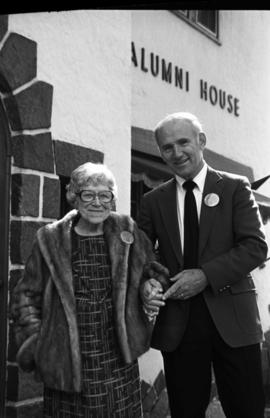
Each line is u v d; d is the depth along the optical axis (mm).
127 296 2592
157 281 2641
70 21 3930
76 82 3961
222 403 2844
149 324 2684
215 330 2752
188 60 6383
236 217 2758
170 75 6074
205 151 6500
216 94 6852
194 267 2787
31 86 3578
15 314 2600
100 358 2516
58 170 3736
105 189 2520
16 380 3330
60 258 2516
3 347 3363
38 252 2568
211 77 6781
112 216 2697
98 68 4160
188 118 2801
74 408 2520
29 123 3541
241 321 2729
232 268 2643
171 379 2820
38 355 2494
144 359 4949
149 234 2969
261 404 2770
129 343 2547
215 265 2656
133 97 5559
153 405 4938
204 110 6641
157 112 5875
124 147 4379
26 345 2521
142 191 5785
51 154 3684
